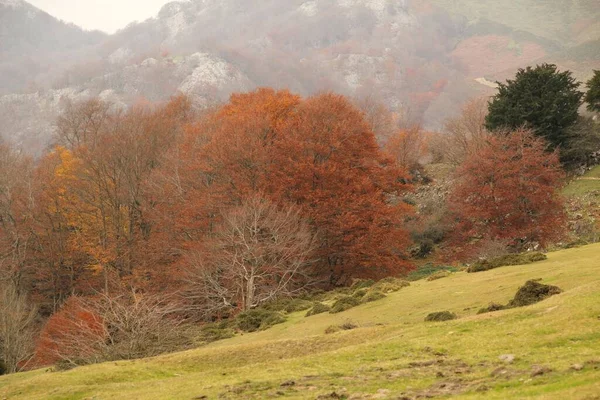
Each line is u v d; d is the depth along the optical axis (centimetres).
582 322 1998
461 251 6066
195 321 5716
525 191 5925
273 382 1980
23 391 2611
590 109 7581
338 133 6712
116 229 7444
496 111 7531
